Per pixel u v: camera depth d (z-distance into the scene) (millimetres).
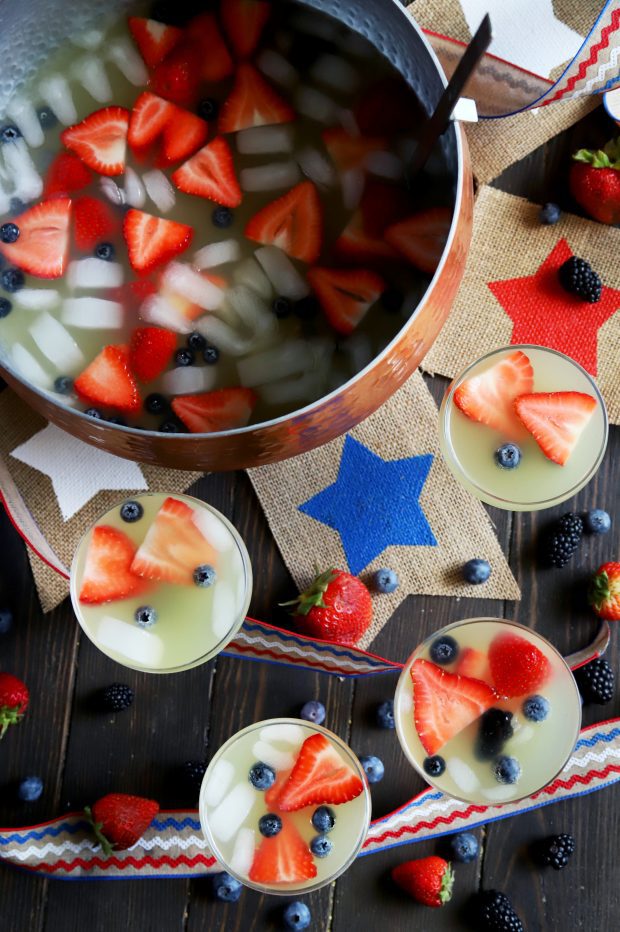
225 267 713
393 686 852
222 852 806
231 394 706
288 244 708
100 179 716
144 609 788
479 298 854
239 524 852
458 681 798
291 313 707
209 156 714
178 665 790
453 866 852
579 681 847
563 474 803
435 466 852
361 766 804
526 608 856
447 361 854
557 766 798
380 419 852
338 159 709
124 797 828
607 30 761
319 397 699
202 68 720
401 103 708
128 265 716
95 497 846
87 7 715
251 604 850
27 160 720
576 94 800
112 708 837
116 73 724
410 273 696
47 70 723
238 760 801
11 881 847
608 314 856
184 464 715
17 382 691
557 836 842
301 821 806
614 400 854
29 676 848
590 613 856
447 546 851
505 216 853
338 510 851
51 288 715
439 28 838
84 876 836
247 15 717
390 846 834
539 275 855
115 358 709
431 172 696
